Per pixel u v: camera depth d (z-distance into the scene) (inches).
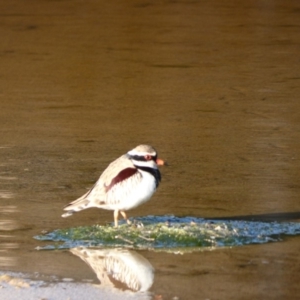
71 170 592.7
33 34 1186.0
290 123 735.7
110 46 1101.1
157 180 442.0
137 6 1406.3
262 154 637.9
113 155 634.2
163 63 996.6
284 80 909.2
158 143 670.5
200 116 761.6
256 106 799.1
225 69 963.3
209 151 645.9
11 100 828.0
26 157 628.1
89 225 470.6
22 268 401.1
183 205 507.5
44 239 447.5
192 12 1348.4
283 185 554.9
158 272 396.5
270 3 1418.6
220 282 382.6
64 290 369.7
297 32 1189.7
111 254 423.2
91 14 1341.0
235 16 1311.5
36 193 536.1
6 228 465.7
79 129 717.9
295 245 434.6
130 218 478.9
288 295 367.2
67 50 1077.8
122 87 881.5
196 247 432.1
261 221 476.1
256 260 413.1
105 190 447.5
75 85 892.0
